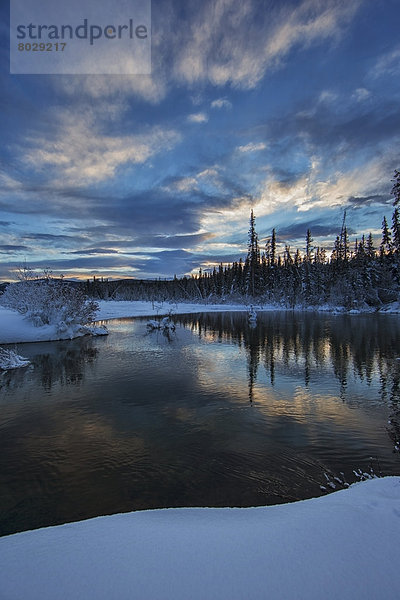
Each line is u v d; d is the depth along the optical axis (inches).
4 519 155.0
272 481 185.8
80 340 749.9
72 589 75.7
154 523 114.3
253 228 2410.2
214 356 559.8
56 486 183.5
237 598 72.1
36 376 431.2
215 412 300.8
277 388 373.7
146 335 841.5
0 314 826.2
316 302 2011.6
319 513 114.7
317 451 223.3
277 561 85.4
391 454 218.1
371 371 446.0
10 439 246.7
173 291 3535.9
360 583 76.2
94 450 227.9
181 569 82.9
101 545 96.3
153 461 211.3
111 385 388.2
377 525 102.8
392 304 1681.8
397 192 1167.6
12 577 81.1
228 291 2874.0
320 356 550.6
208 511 129.0
